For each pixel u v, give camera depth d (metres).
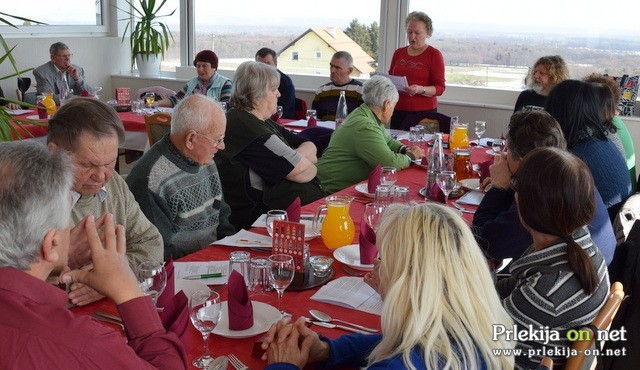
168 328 1.31
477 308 1.11
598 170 2.46
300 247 1.76
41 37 6.41
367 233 1.85
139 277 1.47
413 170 3.29
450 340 1.10
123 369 1.04
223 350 1.41
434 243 1.12
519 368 1.48
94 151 1.77
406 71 5.07
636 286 1.84
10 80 6.20
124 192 2.03
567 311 1.43
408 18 4.98
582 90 2.46
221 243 2.07
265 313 1.55
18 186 1.01
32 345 0.99
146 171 2.24
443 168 2.91
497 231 1.97
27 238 1.02
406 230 1.14
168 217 2.29
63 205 1.06
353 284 1.76
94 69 6.97
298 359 1.30
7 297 1.01
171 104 5.51
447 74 5.84
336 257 1.95
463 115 5.55
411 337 1.09
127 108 5.06
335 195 2.71
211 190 2.46
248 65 2.89
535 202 1.49
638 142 4.86
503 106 5.37
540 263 1.49
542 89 4.28
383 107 3.31
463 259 1.12
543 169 1.48
